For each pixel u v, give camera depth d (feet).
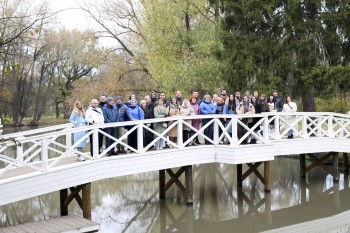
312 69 55.21
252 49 57.82
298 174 55.06
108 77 96.78
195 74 70.64
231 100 41.75
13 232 25.86
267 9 56.70
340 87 56.18
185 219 37.65
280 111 47.62
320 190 46.93
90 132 31.50
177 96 38.91
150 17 79.15
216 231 34.47
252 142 42.29
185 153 37.63
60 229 26.43
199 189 48.06
